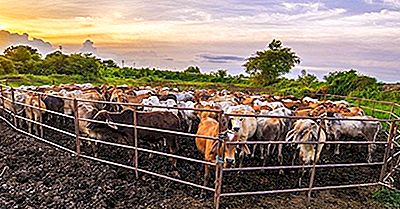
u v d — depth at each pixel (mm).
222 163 5926
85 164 7961
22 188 6703
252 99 14250
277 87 38562
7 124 12797
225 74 54375
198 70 59938
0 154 8625
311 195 7090
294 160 8805
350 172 8750
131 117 8070
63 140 10312
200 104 11336
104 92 15680
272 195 6957
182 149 9820
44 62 44281
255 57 43625
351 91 26438
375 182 8086
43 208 6035
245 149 6949
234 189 7098
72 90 15398
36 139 10250
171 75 54812
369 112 17500
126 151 9211
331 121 9914
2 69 39812
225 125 6352
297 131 7848
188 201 6422
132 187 6836
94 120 8109
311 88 31031
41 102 11211
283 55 42656
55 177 7219
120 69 56031
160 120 8102
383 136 13258
